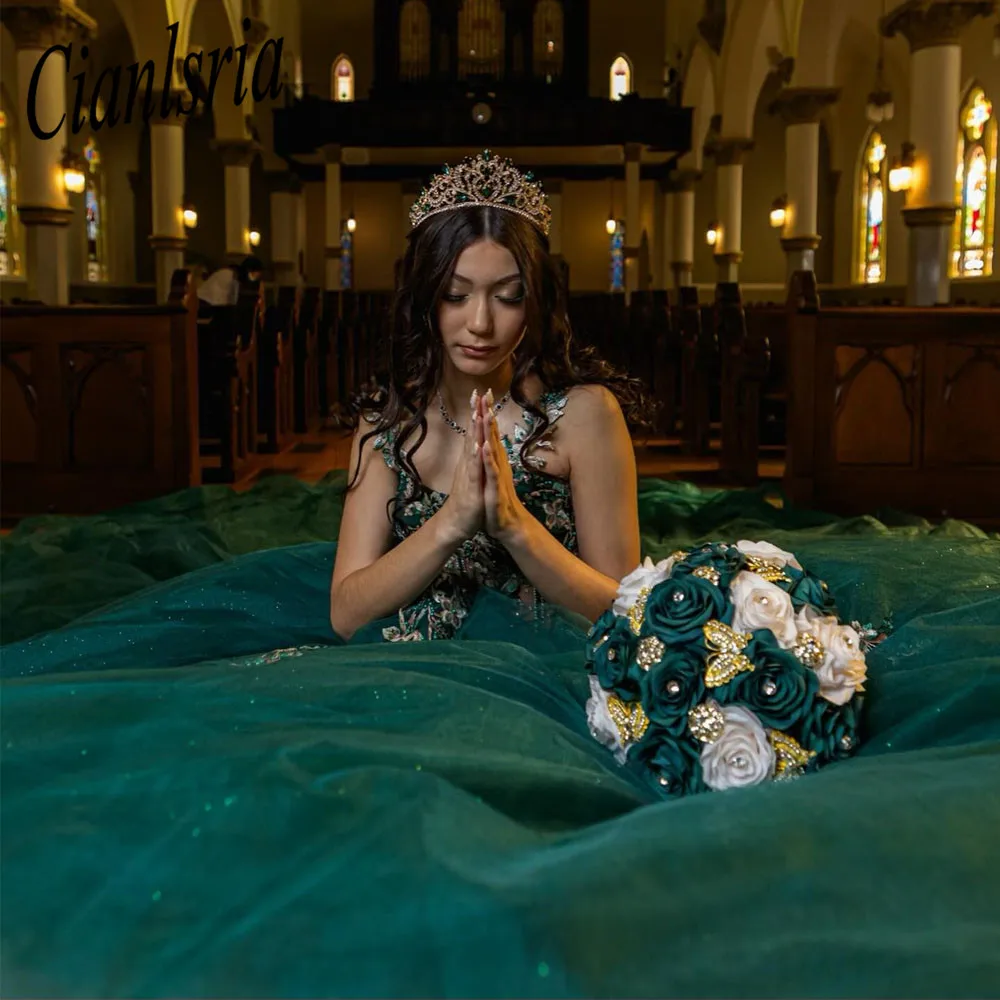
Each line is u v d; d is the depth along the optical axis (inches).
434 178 84.0
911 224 594.2
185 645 103.3
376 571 88.5
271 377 412.5
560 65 1146.0
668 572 68.9
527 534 85.5
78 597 139.4
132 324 284.4
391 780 51.6
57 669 99.4
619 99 1054.4
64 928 45.9
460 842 48.0
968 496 279.0
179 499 212.5
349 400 95.6
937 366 275.4
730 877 46.5
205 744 55.9
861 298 1117.1
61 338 285.6
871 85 1096.2
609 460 92.4
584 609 88.7
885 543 136.6
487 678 72.7
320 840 48.3
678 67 1117.1
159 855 48.4
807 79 799.7
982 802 52.4
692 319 429.4
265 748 54.6
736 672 63.7
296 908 45.5
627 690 66.2
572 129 1051.3
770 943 44.1
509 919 43.8
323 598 114.3
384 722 63.0
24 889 47.6
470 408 92.5
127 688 61.6
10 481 289.4
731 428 359.6
